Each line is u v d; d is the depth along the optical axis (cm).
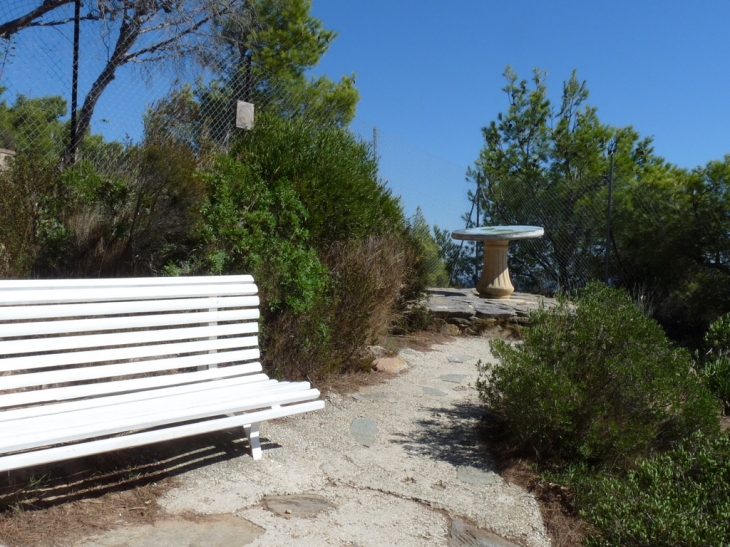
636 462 361
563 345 433
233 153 681
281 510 324
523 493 370
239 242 519
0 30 718
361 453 408
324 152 700
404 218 884
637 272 1179
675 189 1145
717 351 549
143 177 582
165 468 357
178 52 792
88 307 337
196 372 385
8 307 310
